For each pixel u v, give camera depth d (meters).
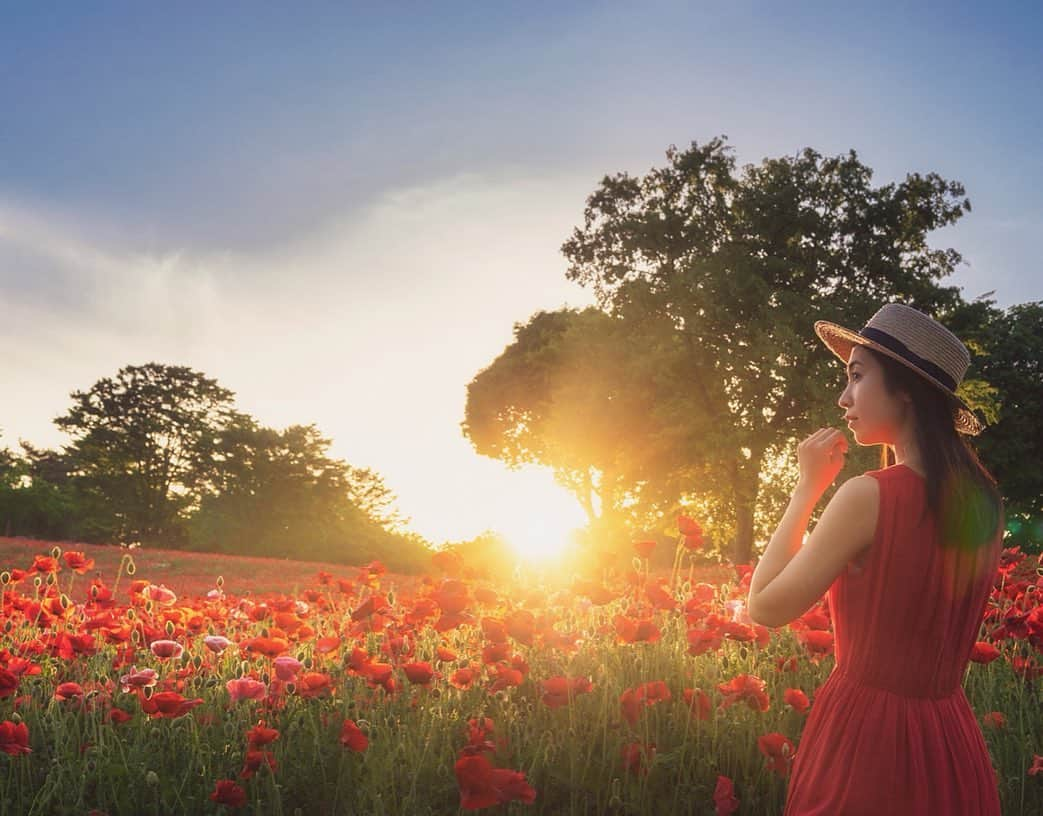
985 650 3.51
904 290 28.09
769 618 1.68
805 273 28.53
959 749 1.66
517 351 47.31
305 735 3.53
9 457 60.72
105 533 57.56
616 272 30.97
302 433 58.84
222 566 20.84
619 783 3.22
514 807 3.02
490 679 3.95
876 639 1.66
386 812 3.02
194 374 60.34
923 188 29.03
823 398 24.73
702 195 30.77
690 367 28.73
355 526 54.31
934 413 1.73
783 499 27.17
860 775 1.64
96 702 3.59
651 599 4.07
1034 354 35.56
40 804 2.95
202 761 3.31
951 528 1.63
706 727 3.49
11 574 4.74
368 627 4.31
